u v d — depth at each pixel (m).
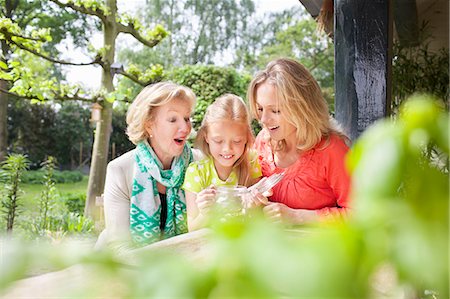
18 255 0.16
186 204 2.57
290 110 2.24
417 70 5.96
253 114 2.43
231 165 2.43
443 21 6.26
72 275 0.20
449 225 0.14
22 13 19.11
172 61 24.06
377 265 0.14
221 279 0.14
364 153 0.16
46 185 7.28
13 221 6.25
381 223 0.15
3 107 16.94
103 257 0.17
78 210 10.59
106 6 8.95
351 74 3.07
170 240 1.48
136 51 23.12
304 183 2.32
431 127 0.16
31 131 19.20
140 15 24.42
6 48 11.30
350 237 0.14
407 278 0.14
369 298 0.14
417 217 0.15
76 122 19.77
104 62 8.97
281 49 20.64
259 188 2.03
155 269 0.15
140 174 2.57
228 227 0.16
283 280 0.13
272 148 2.49
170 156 2.64
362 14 3.05
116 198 2.60
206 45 25.02
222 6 25.30
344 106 3.11
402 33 6.16
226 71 10.12
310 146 2.27
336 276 0.13
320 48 19.56
